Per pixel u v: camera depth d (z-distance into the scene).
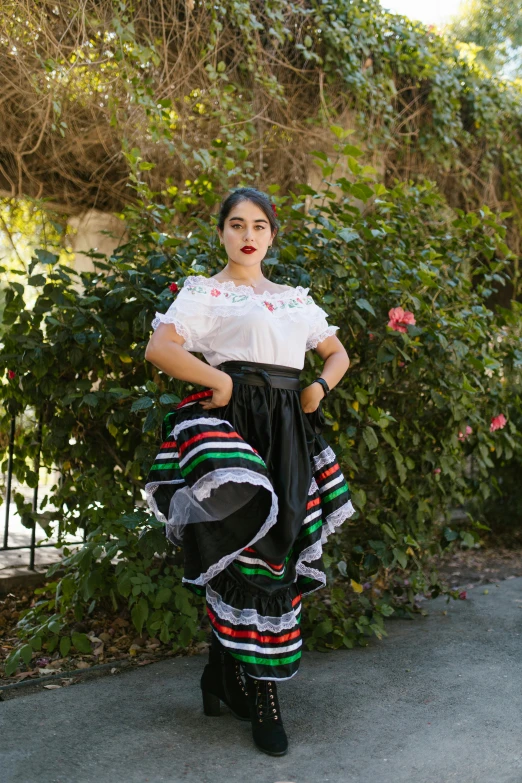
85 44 3.40
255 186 4.27
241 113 3.92
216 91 3.77
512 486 4.96
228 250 2.15
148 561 2.84
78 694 2.43
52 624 2.68
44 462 3.25
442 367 3.22
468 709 2.34
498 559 4.62
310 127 4.39
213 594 2.04
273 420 2.03
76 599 2.86
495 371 3.54
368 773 1.93
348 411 3.04
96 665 2.72
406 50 4.68
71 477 3.20
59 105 3.40
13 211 4.23
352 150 3.18
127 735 2.13
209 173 3.66
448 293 3.44
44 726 2.19
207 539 1.93
